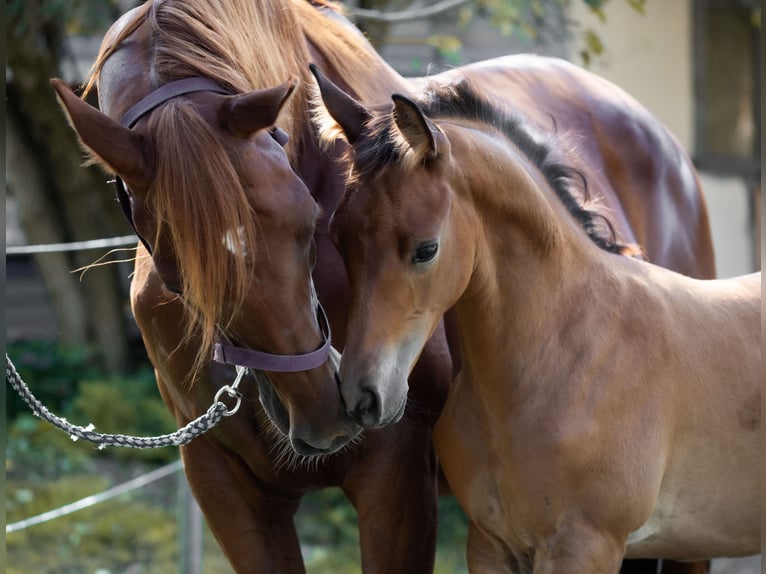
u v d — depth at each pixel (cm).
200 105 462
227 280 441
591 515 518
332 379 479
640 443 523
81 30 1466
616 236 611
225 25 505
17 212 1845
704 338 556
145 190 452
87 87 530
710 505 561
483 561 563
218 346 469
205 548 1223
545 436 518
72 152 1620
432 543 573
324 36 582
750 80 2012
